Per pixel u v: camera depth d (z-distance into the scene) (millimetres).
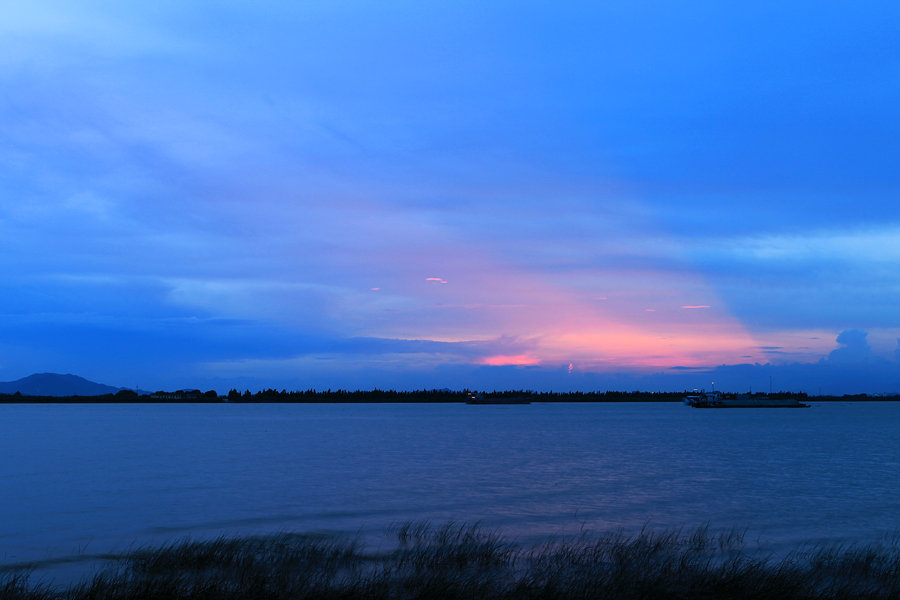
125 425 162625
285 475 53781
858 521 33406
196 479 51062
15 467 60250
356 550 25438
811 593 18703
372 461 66938
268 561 22688
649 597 18156
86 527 31500
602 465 62469
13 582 19438
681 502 39562
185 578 20016
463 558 23406
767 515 35219
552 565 22359
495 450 82125
